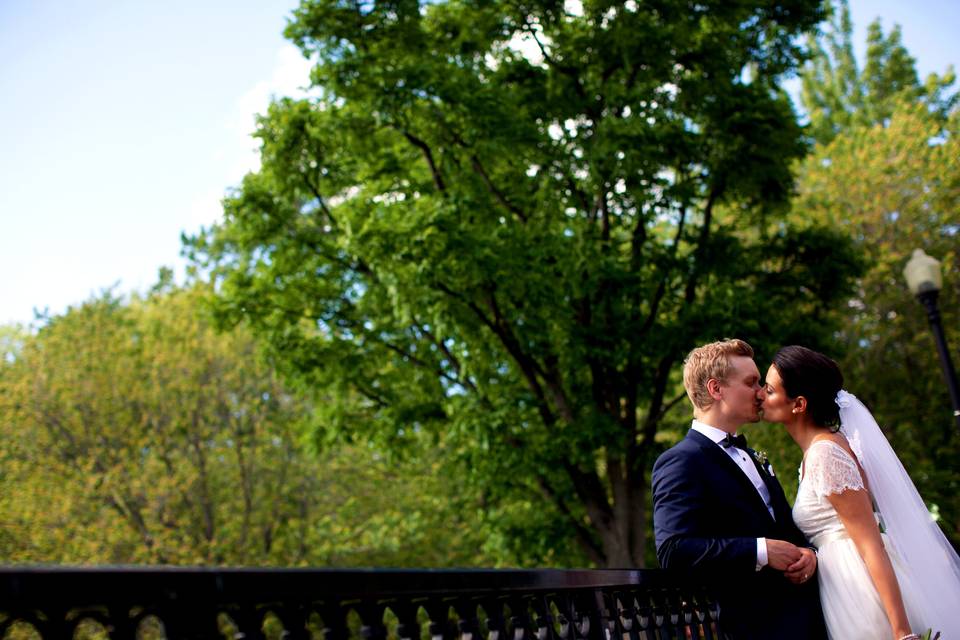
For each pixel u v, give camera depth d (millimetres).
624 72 13016
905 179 21578
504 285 11430
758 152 12898
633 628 3334
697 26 13461
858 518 3523
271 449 20344
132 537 17828
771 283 14594
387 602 2100
